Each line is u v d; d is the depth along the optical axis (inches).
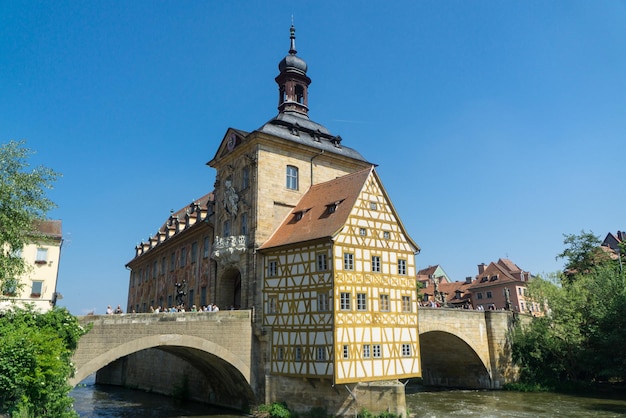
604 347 1577.3
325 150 1454.2
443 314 1578.5
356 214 1169.4
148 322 1048.8
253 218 1302.9
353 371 1066.7
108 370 2151.8
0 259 930.1
